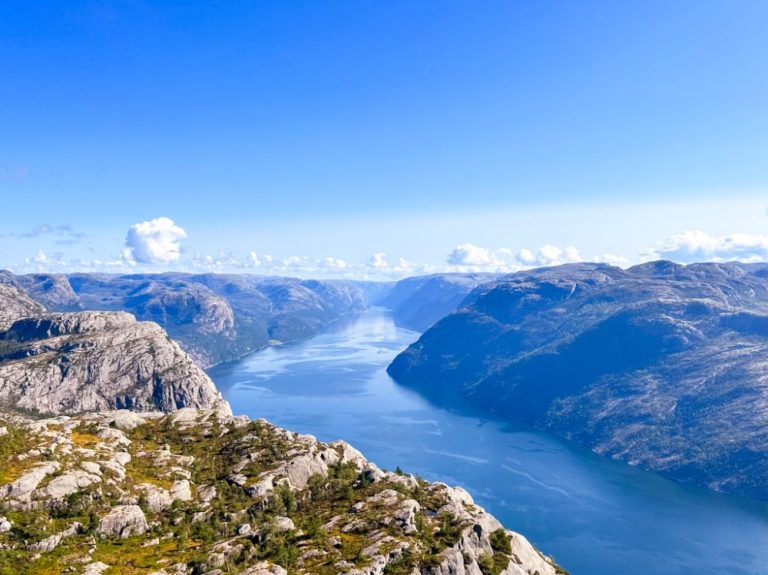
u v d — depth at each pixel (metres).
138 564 85.94
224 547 90.56
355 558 89.81
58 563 84.19
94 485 108.19
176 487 118.25
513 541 111.38
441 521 109.56
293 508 117.81
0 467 108.50
